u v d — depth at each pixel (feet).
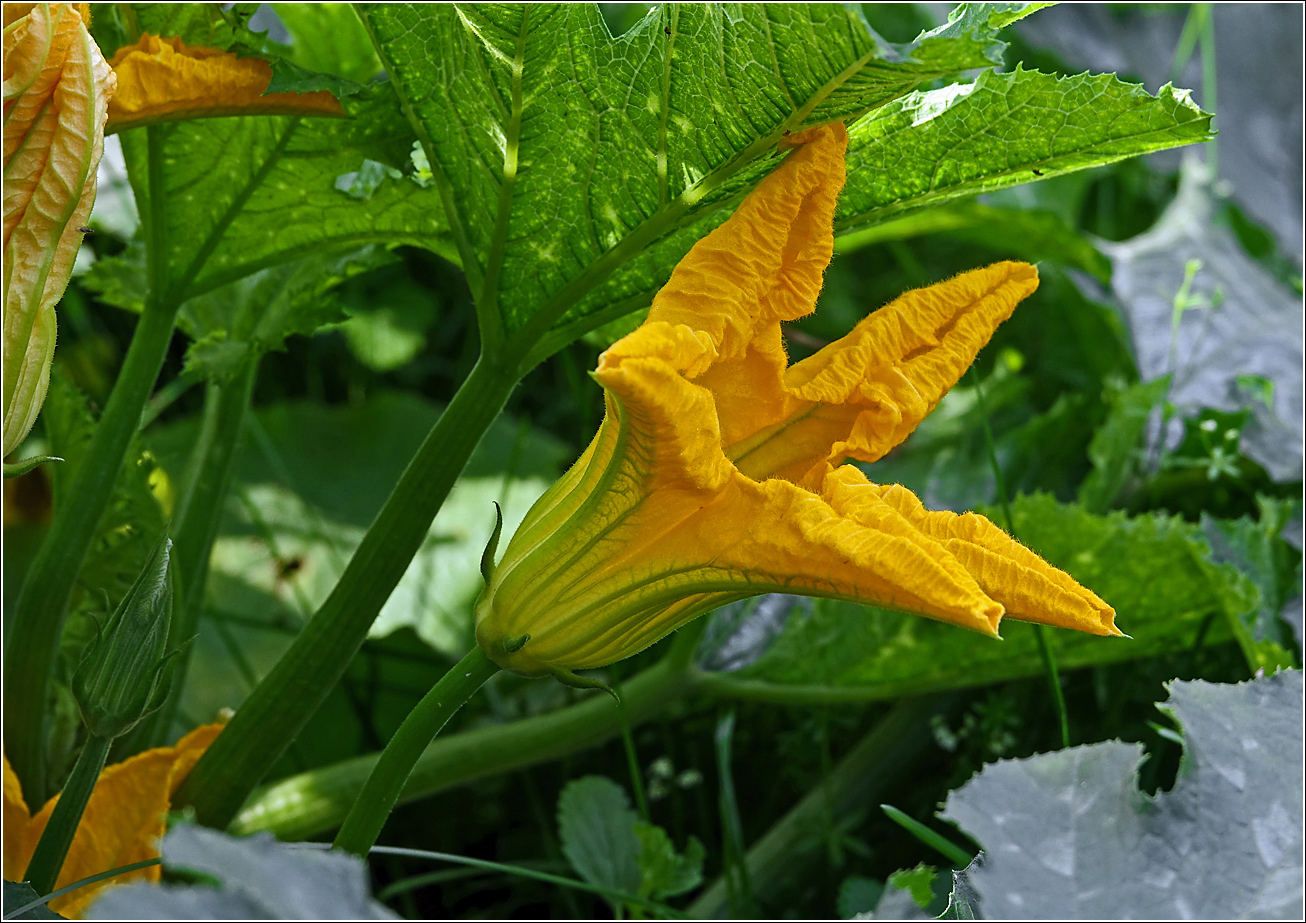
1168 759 2.30
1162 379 2.52
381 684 2.48
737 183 1.73
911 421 1.60
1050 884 1.45
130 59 1.75
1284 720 1.55
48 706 2.02
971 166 1.80
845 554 1.48
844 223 1.86
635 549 1.56
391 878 2.40
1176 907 1.44
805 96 1.62
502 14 1.67
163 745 2.13
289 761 2.42
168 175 1.90
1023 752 2.36
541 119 1.72
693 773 2.39
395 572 1.79
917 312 1.61
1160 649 2.29
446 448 1.78
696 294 1.56
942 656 2.26
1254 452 2.46
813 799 2.32
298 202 1.93
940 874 1.82
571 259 1.78
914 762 2.38
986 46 1.53
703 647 2.36
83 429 2.11
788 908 2.25
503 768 2.26
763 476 1.60
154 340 1.94
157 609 1.60
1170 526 2.19
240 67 1.80
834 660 2.29
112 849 1.80
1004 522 2.24
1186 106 1.70
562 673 1.60
